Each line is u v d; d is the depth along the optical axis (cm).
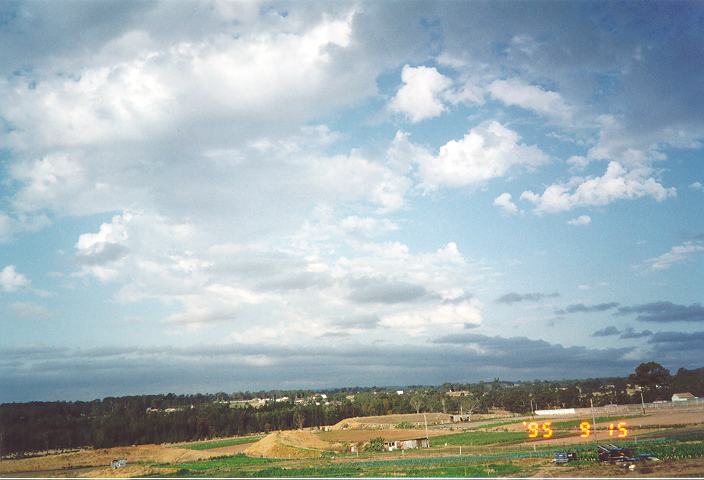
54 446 19938
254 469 9038
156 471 9525
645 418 13875
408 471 7250
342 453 11494
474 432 14850
